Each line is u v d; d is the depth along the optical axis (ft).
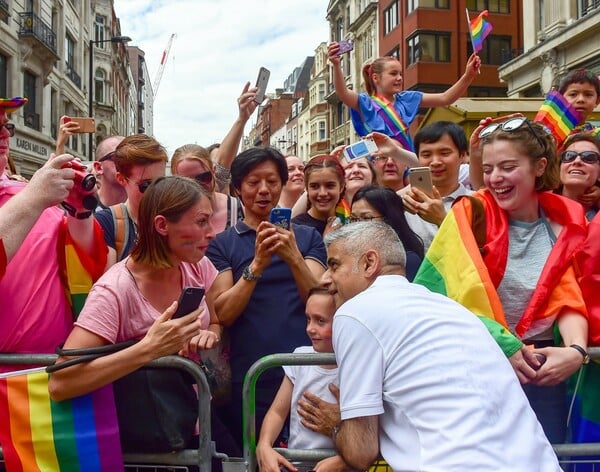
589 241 7.63
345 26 146.61
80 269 7.84
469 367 6.03
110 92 150.30
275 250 8.93
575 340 7.21
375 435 6.11
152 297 7.57
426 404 5.88
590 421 7.75
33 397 7.15
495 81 99.14
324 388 7.95
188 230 7.29
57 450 7.07
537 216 8.13
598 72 57.36
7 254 6.84
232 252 9.76
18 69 78.69
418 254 10.11
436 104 17.15
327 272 7.93
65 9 101.91
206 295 8.64
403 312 6.29
